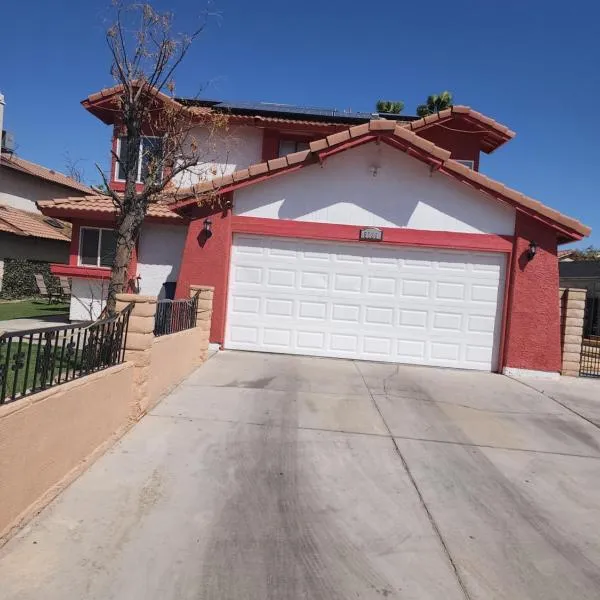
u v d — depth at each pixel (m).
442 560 3.65
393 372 10.11
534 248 10.65
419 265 11.00
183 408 6.73
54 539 3.56
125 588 3.11
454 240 10.82
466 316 10.98
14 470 3.56
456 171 10.45
